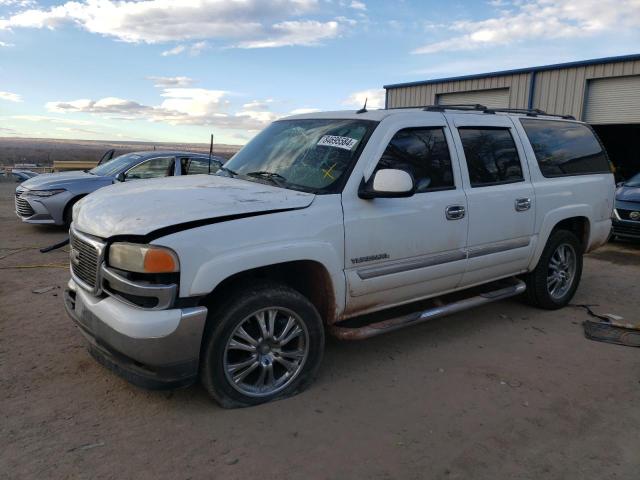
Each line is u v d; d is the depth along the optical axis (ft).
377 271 12.50
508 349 14.66
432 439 10.10
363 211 12.10
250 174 13.65
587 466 9.39
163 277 9.68
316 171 12.62
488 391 12.12
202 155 34.78
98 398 11.25
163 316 9.66
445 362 13.69
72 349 13.71
